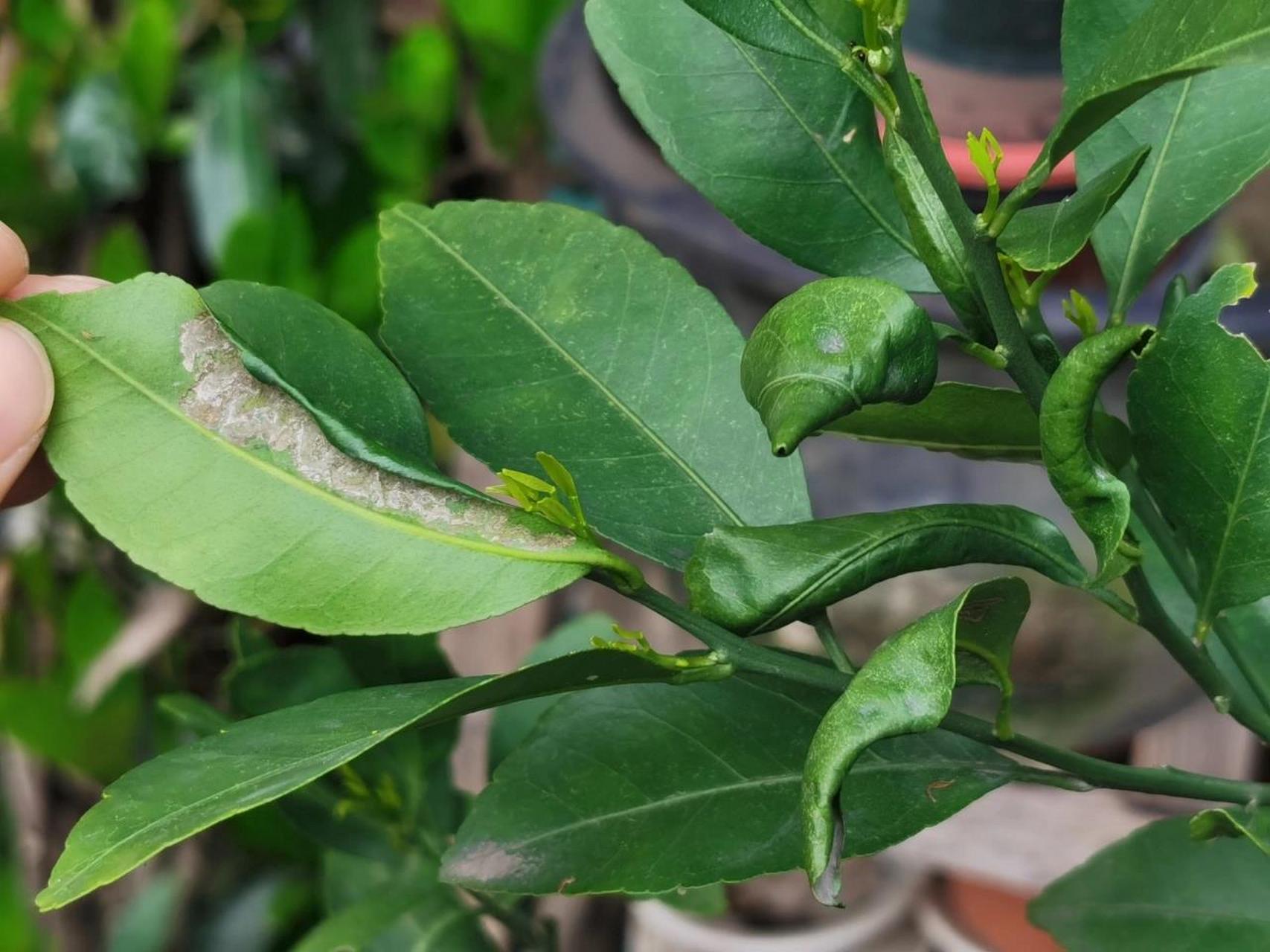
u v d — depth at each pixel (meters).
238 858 0.81
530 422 0.42
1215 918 0.47
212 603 0.38
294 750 0.37
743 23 0.38
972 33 0.57
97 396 0.39
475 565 0.38
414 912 0.49
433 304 0.42
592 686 0.38
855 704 0.35
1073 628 0.61
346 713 0.37
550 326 0.42
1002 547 0.39
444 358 0.42
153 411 0.39
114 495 0.38
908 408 0.41
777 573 0.38
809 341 0.36
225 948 0.77
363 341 0.40
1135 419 0.39
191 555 0.38
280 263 0.85
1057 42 0.56
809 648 0.67
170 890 0.75
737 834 0.41
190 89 0.99
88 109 0.94
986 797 0.74
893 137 0.37
